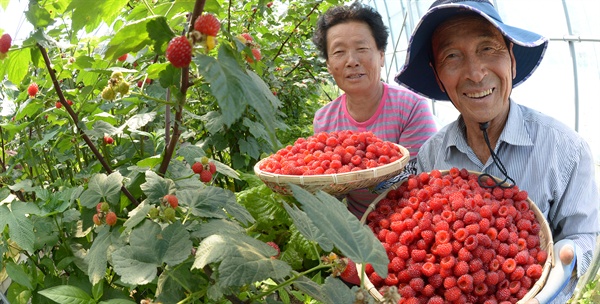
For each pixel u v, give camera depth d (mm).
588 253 1803
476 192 1765
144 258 1159
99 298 1598
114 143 2336
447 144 2137
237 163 3576
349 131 2289
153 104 1885
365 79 2730
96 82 1779
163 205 1243
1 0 1438
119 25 2109
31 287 1766
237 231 1262
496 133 1982
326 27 2777
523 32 1850
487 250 1552
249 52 1032
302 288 1125
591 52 4949
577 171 1885
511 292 1534
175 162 1621
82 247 1880
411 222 1653
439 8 1771
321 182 1847
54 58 1971
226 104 850
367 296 931
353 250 915
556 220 1958
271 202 2773
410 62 2043
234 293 1243
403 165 1988
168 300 1317
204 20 973
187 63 994
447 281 1512
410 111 2814
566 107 5629
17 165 2576
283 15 4578
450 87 1895
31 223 1677
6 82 2283
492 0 6250
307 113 7254
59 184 2189
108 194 1431
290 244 2641
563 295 1677
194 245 1416
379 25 2730
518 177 1939
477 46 1801
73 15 1162
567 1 4910
